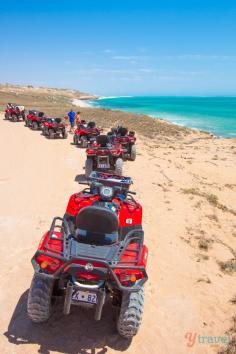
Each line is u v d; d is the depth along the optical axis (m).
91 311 5.47
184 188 13.71
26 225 8.60
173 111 105.25
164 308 5.89
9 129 26.66
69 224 6.02
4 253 7.17
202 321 5.67
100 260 4.25
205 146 30.67
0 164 14.62
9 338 4.81
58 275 4.37
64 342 4.82
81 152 18.91
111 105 145.38
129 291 4.29
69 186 12.10
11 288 5.98
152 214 10.16
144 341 5.05
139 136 33.31
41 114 27.28
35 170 14.06
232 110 113.31
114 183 7.38
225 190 15.13
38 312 4.62
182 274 7.08
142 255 4.77
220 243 8.96
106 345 4.86
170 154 23.73
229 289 6.77
